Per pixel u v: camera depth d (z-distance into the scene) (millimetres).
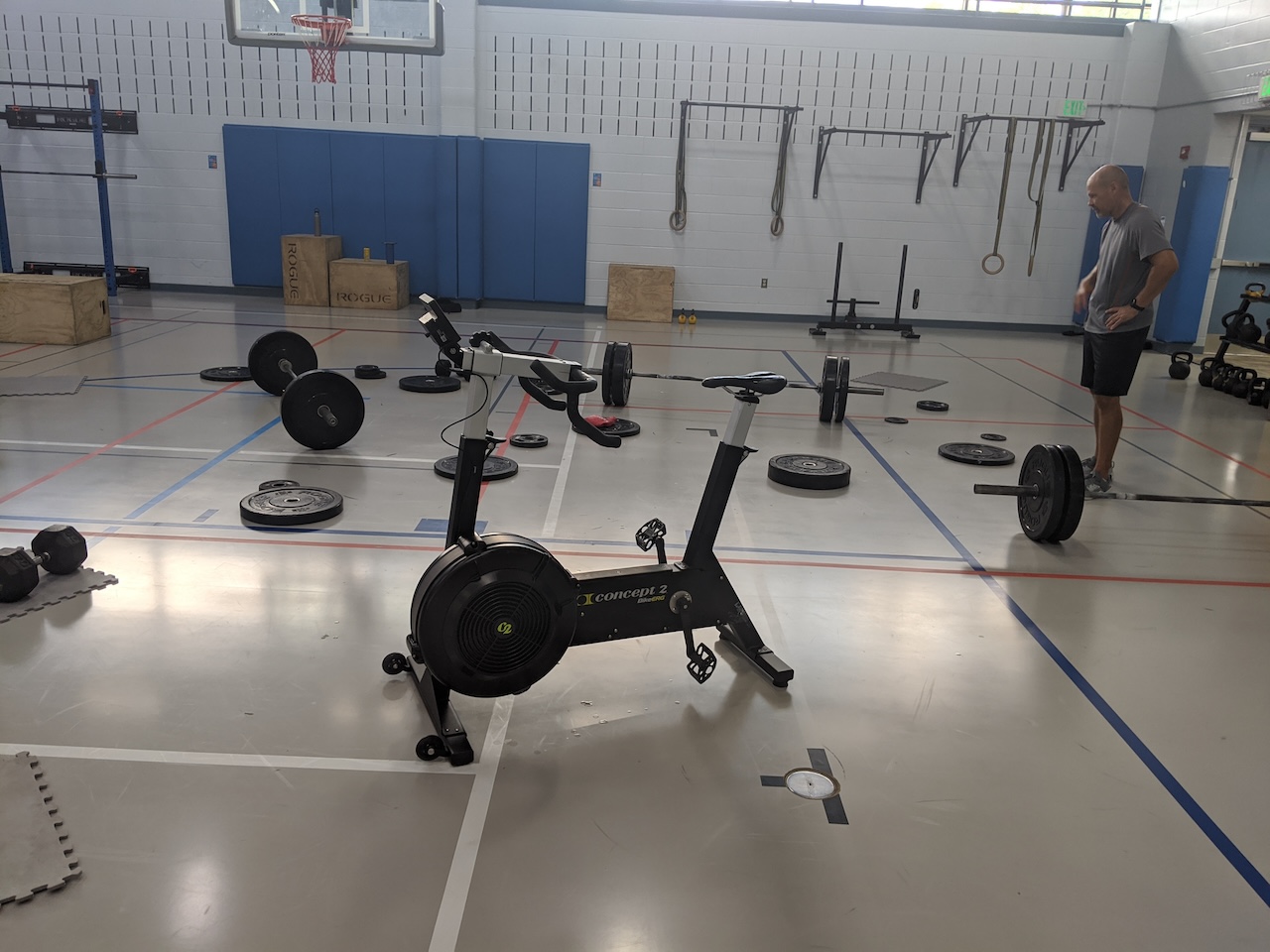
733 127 10266
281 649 2725
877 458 5145
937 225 10570
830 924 1770
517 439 5020
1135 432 6004
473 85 10031
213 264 10750
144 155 10391
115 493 3998
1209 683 2758
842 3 10172
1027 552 3777
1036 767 2309
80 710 2359
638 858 1925
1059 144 10336
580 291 10836
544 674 2316
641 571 2529
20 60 10148
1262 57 8422
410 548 3516
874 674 2738
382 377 6676
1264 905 1864
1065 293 10766
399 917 1734
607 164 10414
